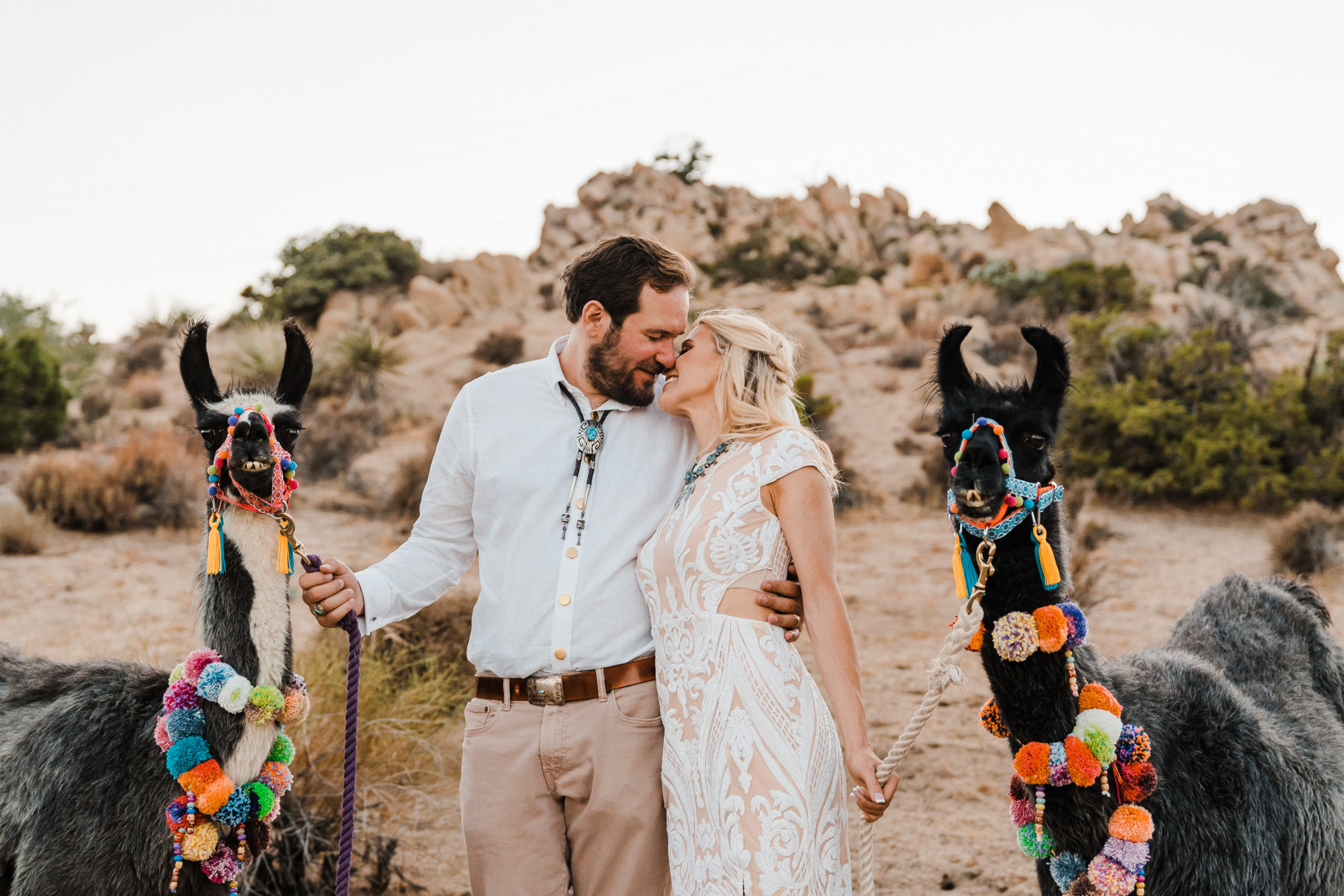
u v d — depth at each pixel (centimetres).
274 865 439
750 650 267
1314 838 283
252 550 285
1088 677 260
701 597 274
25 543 1143
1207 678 296
